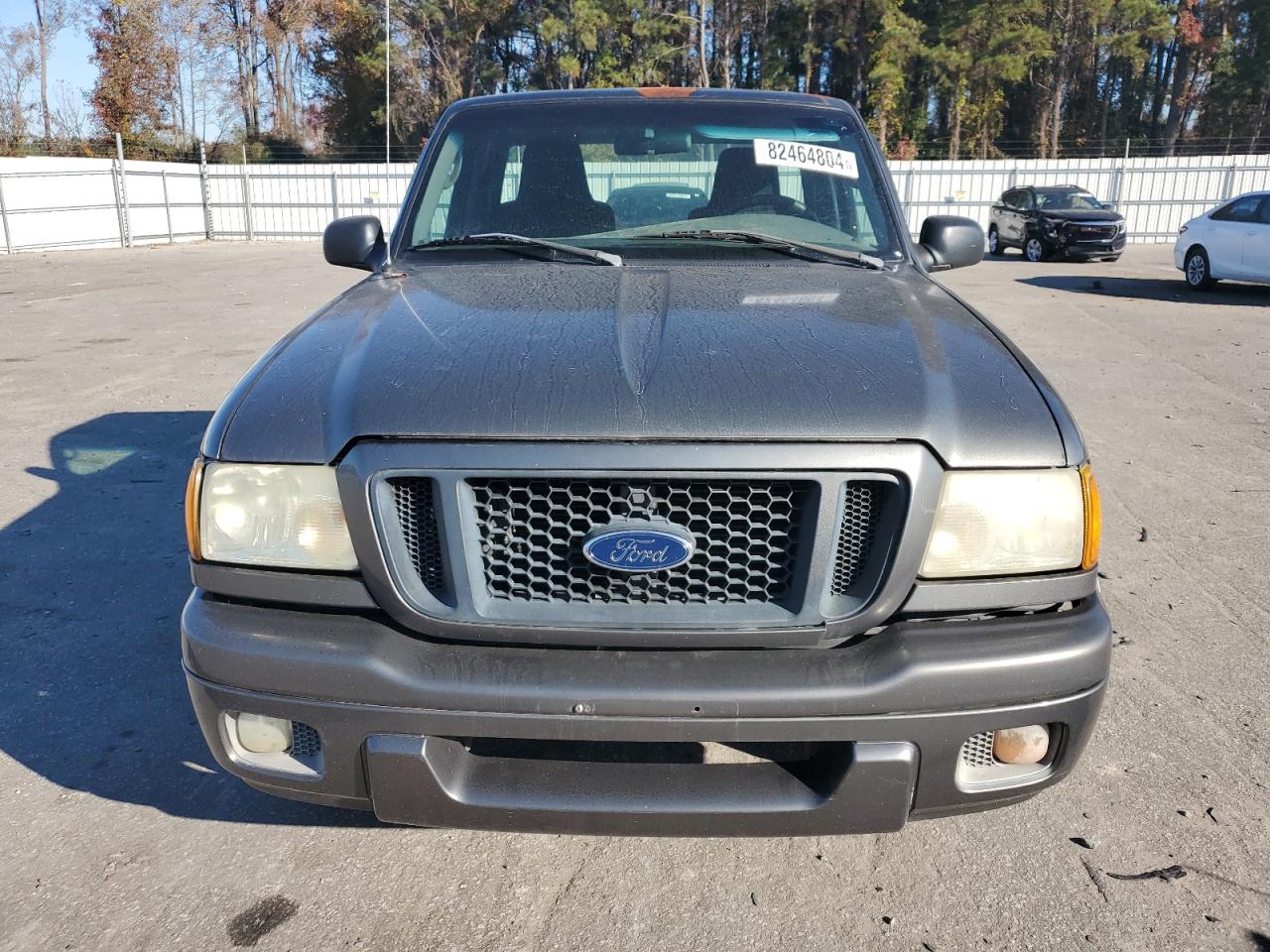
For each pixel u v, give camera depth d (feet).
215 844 7.92
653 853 7.83
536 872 7.60
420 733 6.00
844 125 10.64
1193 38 159.63
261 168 95.25
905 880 7.50
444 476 5.91
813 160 10.22
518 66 166.30
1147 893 7.32
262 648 6.12
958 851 7.82
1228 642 11.45
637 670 5.91
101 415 22.22
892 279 8.86
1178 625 11.90
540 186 10.11
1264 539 14.78
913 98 153.38
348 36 153.99
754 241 9.45
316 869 7.63
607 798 6.07
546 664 5.97
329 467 6.16
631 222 9.96
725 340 6.86
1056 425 6.39
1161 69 188.55
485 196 10.13
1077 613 6.33
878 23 142.82
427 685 5.92
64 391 24.73
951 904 7.23
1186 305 42.39
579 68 151.12
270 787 6.52
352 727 6.06
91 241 82.38
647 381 6.23
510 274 8.87
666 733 5.86
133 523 15.29
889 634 6.08
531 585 6.05
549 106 10.67
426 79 156.25
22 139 110.73
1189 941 6.86
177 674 10.68
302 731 6.37
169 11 141.79
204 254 76.23
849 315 7.51
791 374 6.35
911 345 6.93
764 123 10.45
